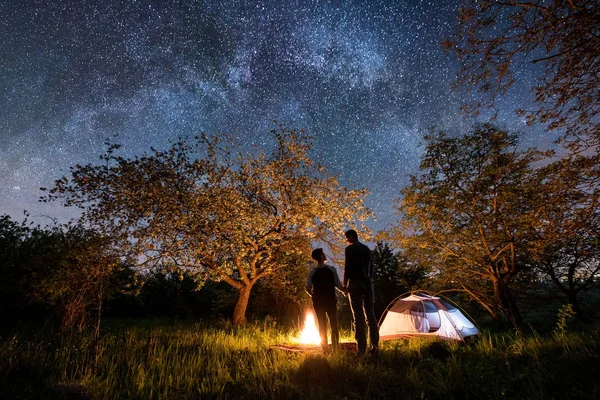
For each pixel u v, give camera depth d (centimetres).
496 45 421
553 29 391
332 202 1188
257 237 1144
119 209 988
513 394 323
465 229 1088
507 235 1002
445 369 396
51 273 909
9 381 355
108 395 344
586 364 359
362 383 374
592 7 362
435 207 1055
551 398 304
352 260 530
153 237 977
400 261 1326
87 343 523
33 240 1023
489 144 1031
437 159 1104
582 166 461
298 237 1206
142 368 416
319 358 413
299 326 1098
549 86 432
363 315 508
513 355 439
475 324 721
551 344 464
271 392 344
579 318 914
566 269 1008
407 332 694
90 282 831
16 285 1013
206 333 782
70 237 949
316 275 580
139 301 1467
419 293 753
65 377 377
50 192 943
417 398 336
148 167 1029
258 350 576
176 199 1025
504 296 1036
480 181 1007
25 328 812
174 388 372
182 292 1781
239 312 1160
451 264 1139
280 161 1191
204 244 1016
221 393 351
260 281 1510
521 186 904
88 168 983
